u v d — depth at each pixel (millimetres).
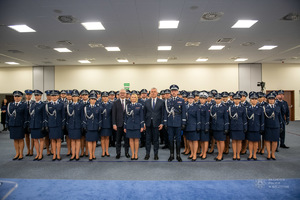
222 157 4531
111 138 6008
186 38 7676
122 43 8297
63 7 5070
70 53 10070
